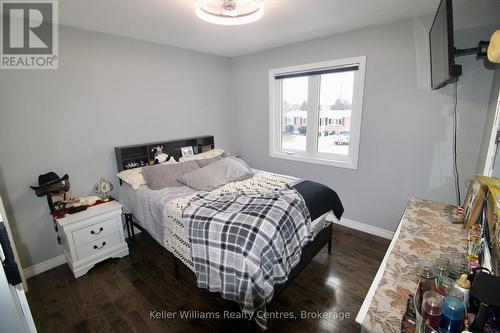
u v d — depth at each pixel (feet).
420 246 4.48
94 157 8.64
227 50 11.23
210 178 8.38
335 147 10.34
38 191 7.09
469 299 2.66
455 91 7.12
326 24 7.97
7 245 1.78
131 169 8.99
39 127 7.41
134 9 6.48
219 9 6.02
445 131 7.48
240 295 4.95
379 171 9.02
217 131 12.84
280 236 5.55
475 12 6.53
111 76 8.73
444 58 4.99
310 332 5.43
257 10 6.06
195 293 6.70
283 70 10.72
